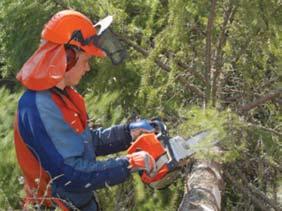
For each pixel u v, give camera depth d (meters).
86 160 2.55
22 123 2.53
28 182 2.71
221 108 3.52
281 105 3.91
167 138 2.68
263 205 3.57
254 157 3.52
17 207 3.38
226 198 3.85
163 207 3.43
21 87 4.37
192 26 3.58
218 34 3.72
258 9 3.14
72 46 2.59
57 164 2.49
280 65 3.53
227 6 3.44
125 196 3.65
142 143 2.63
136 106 3.99
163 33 3.55
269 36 3.40
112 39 2.77
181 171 3.42
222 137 2.83
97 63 4.17
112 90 4.05
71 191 2.63
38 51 2.59
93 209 2.85
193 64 3.81
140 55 4.11
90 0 4.05
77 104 2.66
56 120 2.51
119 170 2.52
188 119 3.35
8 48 4.63
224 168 3.53
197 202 2.71
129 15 4.39
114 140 2.88
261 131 3.34
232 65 3.92
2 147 3.55
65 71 2.58
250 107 3.58
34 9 4.39
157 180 2.63
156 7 3.98
